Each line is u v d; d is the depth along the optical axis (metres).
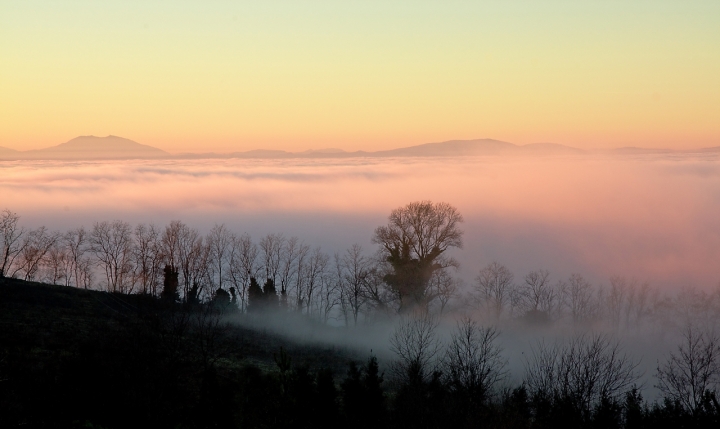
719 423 38.09
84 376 36.34
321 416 35.69
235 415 35.97
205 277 105.62
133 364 37.88
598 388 41.84
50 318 63.97
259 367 55.38
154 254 108.31
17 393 36.69
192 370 43.44
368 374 38.75
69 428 33.94
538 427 36.62
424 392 38.00
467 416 35.31
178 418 35.88
